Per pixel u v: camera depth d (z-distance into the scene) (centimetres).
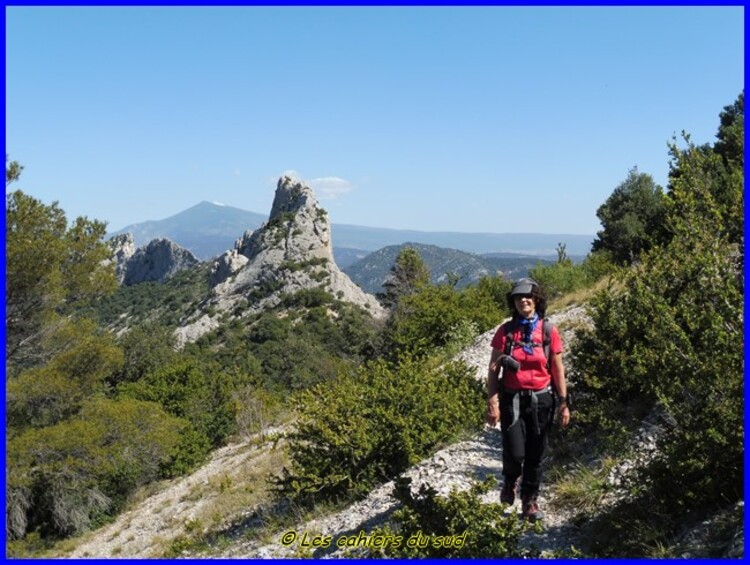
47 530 1916
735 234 479
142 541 1258
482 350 1472
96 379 2084
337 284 10156
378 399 856
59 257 1919
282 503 957
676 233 518
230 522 1034
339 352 6075
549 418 488
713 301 449
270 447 1591
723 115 2377
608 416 643
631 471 491
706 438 407
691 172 504
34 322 1997
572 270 2106
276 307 9562
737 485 402
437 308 1914
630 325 661
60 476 1841
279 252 10794
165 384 2656
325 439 837
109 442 1981
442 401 862
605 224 2953
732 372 405
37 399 1964
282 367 6144
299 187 12506
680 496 420
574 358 796
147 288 13162
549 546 466
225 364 6494
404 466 806
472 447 777
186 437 2111
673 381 437
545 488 579
